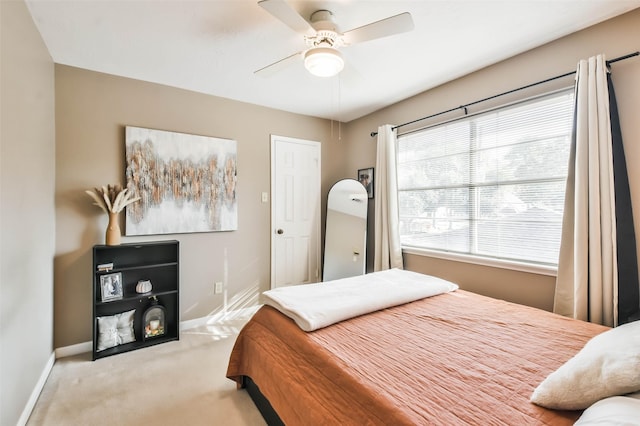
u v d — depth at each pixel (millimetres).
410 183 3256
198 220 2984
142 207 2688
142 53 2248
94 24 1883
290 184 3686
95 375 2105
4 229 1423
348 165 4117
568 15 1832
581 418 812
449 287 2225
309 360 1342
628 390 799
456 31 1995
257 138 3418
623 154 1809
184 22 1873
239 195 3289
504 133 2422
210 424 1632
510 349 1316
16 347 1548
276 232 3572
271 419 1561
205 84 2830
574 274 1928
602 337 1068
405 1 1700
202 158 3000
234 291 3268
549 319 1661
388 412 943
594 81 1838
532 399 961
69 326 2400
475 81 2600
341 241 3777
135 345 2537
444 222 2902
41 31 1949
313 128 3877
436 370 1157
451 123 2812
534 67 2219
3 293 1404
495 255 2502
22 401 1615
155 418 1675
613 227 1783
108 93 2568
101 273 2439
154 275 2787
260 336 1727
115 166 2594
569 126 2066
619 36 1833
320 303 1778
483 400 976
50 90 2234
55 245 2340
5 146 1445
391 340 1420
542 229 2213
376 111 3656
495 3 1722
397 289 2051
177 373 2143
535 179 2242
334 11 1780
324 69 1854
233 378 1907
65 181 2383
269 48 2188
